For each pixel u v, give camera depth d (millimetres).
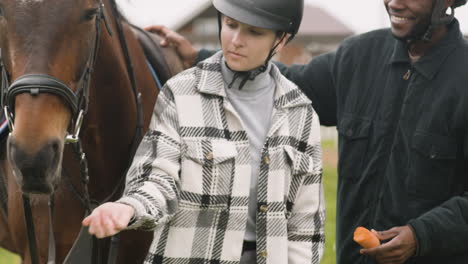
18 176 2650
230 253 2793
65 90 2764
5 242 3943
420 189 3307
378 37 3645
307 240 2924
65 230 3277
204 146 2758
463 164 3320
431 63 3334
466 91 3246
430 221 3150
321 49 35656
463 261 3285
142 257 3482
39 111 2689
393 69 3475
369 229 3439
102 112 3303
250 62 2814
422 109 3330
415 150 3307
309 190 2943
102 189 3414
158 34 4234
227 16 2771
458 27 3414
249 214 2877
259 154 2869
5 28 2775
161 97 2857
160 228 2770
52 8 2791
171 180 2666
